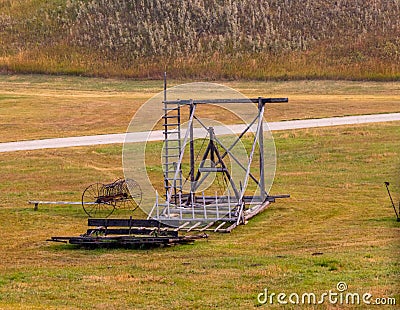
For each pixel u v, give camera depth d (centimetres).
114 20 18288
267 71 15838
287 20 18312
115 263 4344
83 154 8925
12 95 13712
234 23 17938
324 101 12862
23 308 3353
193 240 4909
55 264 4388
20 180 7706
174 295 3519
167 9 18525
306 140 9350
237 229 5341
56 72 16250
